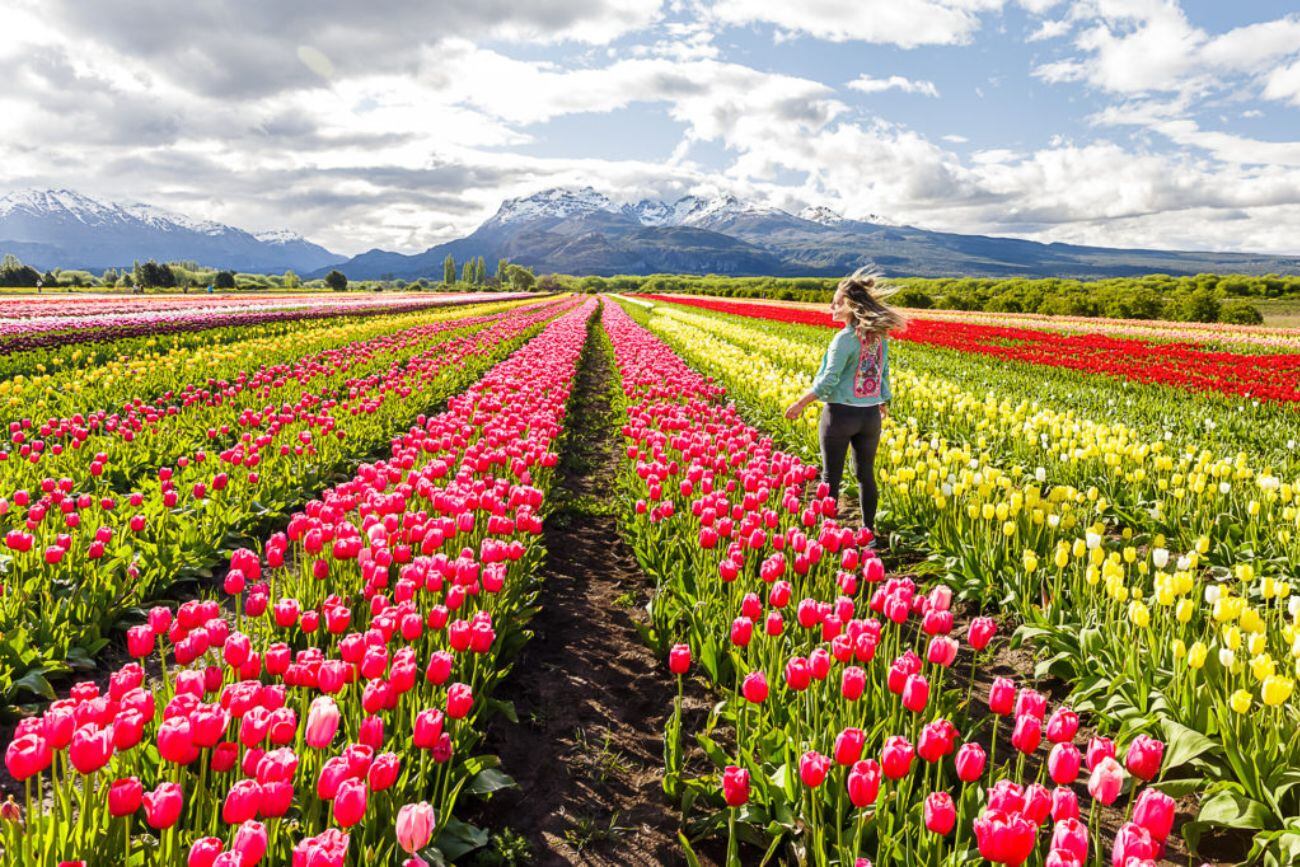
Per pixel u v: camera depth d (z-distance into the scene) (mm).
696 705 5062
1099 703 4656
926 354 25625
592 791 4223
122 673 3244
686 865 3711
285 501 8148
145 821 3285
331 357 19078
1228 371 19656
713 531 5680
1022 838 2348
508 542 6441
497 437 8805
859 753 3008
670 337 31094
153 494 7598
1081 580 5738
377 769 2787
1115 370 20016
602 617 6398
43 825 2762
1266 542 6855
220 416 11414
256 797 2484
